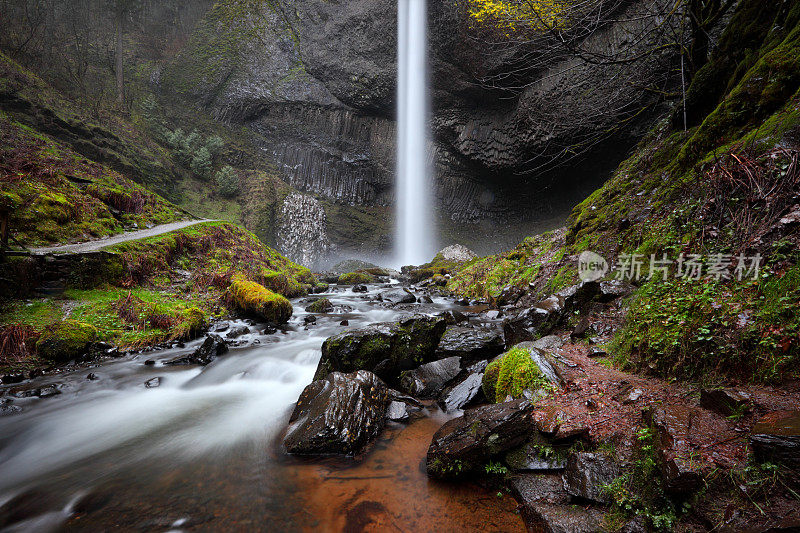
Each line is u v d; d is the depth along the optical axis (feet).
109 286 33.71
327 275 92.89
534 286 33.55
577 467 9.25
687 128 27.63
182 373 22.11
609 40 62.39
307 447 12.92
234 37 141.38
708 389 9.75
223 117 140.67
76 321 25.85
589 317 18.66
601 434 10.08
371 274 88.89
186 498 10.78
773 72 19.03
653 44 34.40
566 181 118.42
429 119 129.39
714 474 7.27
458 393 16.66
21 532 9.64
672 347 12.12
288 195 126.93
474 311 36.58
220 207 114.52
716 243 14.78
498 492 10.08
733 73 25.22
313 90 139.85
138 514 10.16
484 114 119.34
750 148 15.87
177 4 154.51
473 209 141.90
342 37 131.85
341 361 18.13
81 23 130.31
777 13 23.39
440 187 142.41
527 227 134.92
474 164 128.67
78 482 11.84
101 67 126.82
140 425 15.93
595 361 14.92
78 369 22.25
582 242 29.01
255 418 16.47
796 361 9.05
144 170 101.81
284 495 10.69
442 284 58.75
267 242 113.60
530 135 102.53
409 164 142.82
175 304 34.47
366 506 9.95
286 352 25.54
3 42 94.89
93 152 90.22
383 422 14.83
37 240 36.83
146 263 39.37
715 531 6.68
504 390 14.56
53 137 82.99
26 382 20.17
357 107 140.26
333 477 11.45
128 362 23.77
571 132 85.15
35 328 23.85
